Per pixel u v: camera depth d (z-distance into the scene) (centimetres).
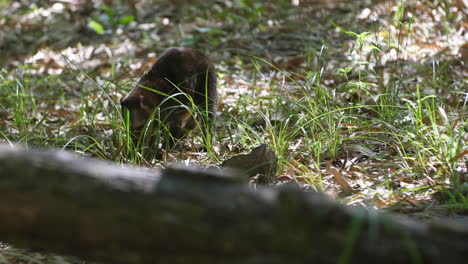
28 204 342
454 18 1756
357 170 868
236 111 1223
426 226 360
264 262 337
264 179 792
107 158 938
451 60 1437
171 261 344
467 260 340
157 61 1095
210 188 354
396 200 717
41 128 1155
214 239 338
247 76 1552
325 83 1424
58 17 2328
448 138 835
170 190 350
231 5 2255
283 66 1599
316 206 349
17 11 2448
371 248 339
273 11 2136
